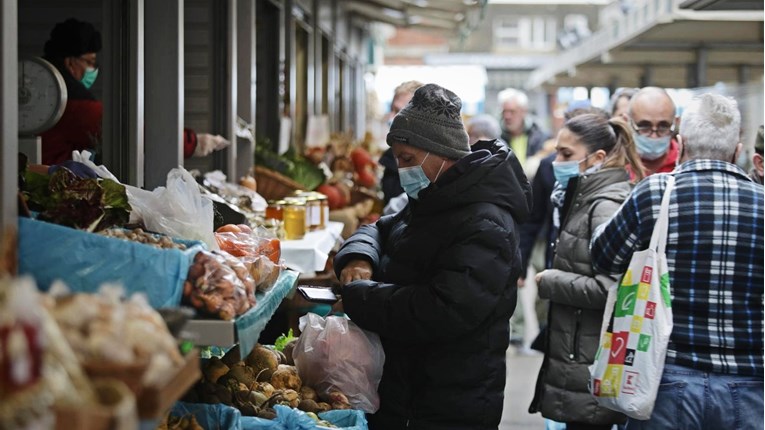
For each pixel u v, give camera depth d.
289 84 10.41
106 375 2.21
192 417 3.31
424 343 4.03
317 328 4.21
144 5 5.63
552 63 23.28
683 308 4.26
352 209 8.40
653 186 4.30
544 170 7.79
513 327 10.85
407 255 4.04
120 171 5.29
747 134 7.85
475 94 39.12
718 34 11.95
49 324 2.10
